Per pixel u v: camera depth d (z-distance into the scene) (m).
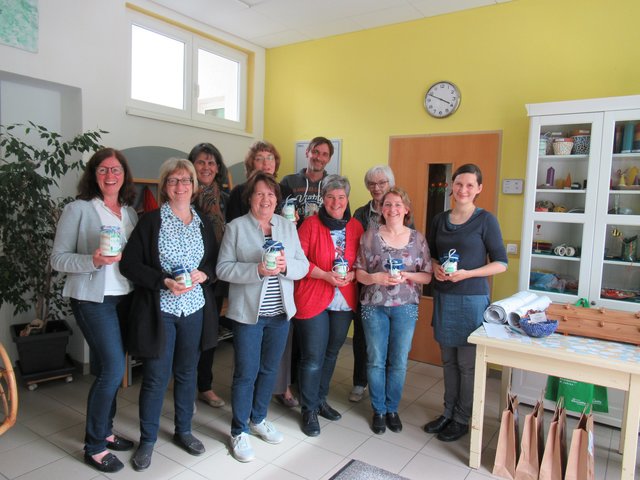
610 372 1.85
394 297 2.38
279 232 2.25
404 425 2.59
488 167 3.34
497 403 2.94
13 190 2.58
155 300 1.98
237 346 2.21
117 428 2.45
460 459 2.24
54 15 2.86
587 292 2.80
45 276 2.84
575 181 2.98
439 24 3.47
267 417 2.64
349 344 4.07
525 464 2.05
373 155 3.84
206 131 3.92
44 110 3.10
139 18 3.43
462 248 2.32
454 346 2.39
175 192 2.06
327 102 4.06
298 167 4.27
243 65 4.30
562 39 3.04
